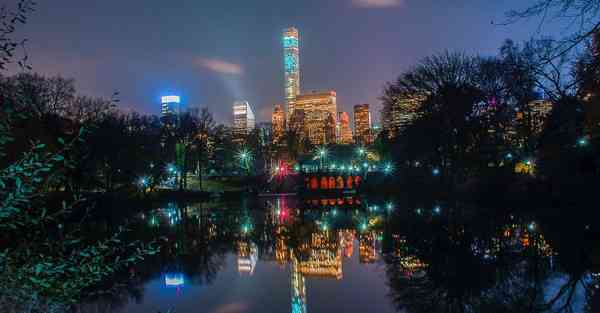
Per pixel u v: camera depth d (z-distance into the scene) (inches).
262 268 1312.7
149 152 3575.3
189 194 4074.8
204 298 996.6
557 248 1353.3
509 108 2551.7
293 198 4330.7
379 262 1338.6
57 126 1593.3
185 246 1695.4
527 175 2400.3
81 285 361.4
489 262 1240.8
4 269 330.3
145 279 1171.3
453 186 2859.3
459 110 2741.1
